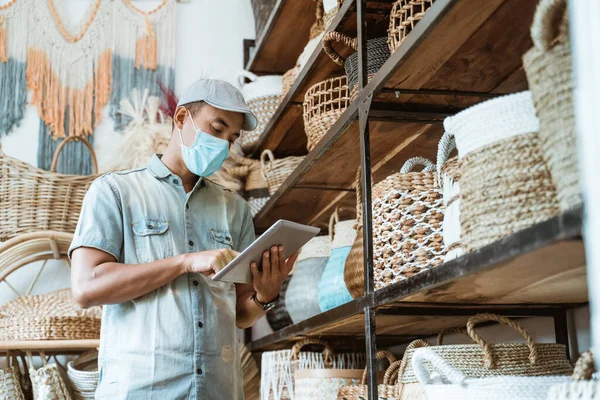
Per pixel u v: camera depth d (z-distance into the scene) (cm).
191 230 201
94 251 186
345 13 219
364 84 200
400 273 171
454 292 159
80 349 323
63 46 362
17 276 336
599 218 88
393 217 174
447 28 158
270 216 328
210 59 384
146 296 188
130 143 346
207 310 194
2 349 291
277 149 356
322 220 338
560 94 106
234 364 199
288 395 253
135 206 196
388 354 209
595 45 90
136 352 184
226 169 351
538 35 108
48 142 352
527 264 125
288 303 269
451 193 149
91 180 313
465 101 201
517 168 123
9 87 352
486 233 127
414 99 199
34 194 305
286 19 320
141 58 371
